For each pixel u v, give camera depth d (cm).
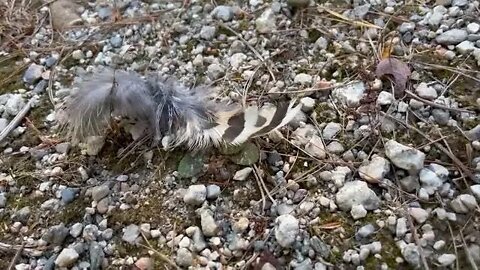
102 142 20
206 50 23
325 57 22
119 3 25
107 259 18
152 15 24
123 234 18
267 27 23
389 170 19
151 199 19
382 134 20
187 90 20
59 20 25
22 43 24
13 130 21
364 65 21
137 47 23
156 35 24
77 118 20
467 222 18
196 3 24
